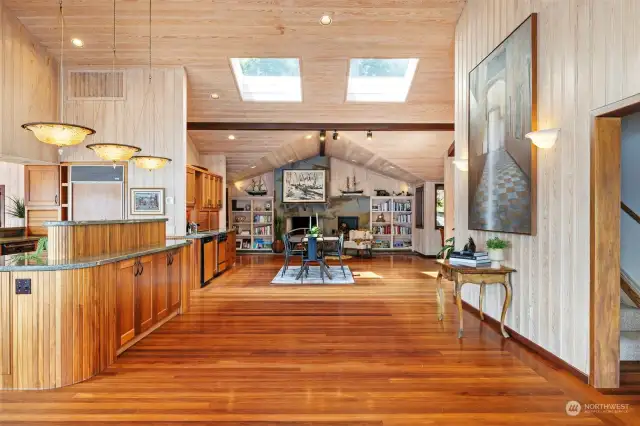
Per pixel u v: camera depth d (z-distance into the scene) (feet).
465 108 16.46
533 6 11.23
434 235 34.35
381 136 28.43
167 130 20.63
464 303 16.78
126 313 11.37
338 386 9.06
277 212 38.86
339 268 28.25
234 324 14.15
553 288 10.44
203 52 19.35
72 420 7.58
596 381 8.92
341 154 36.01
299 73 21.97
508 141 12.39
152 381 9.36
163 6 16.51
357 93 23.84
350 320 14.70
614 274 8.88
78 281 9.44
